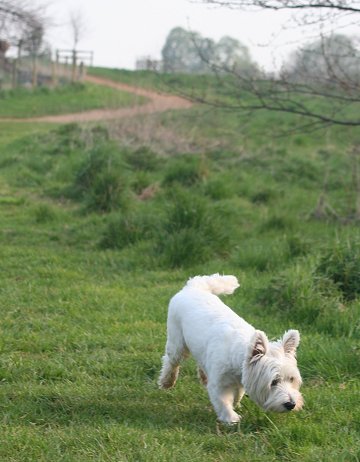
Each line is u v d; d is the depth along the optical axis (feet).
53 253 37.40
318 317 25.18
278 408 15.52
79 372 21.30
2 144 83.82
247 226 43.73
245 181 57.16
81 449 15.64
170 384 20.35
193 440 16.24
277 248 35.19
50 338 24.34
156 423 17.54
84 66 171.01
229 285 20.49
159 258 35.06
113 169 48.42
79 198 52.06
